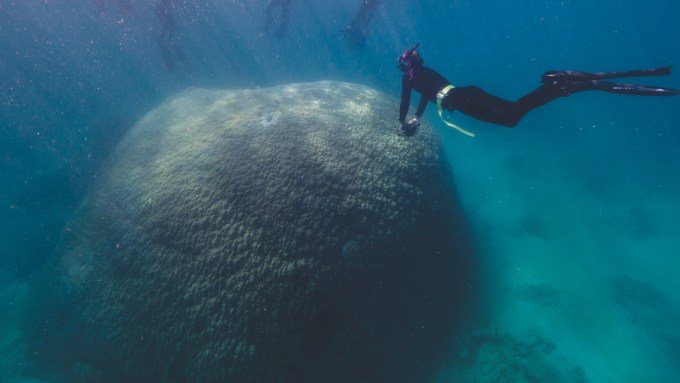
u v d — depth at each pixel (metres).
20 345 6.41
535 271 9.30
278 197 5.42
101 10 19.69
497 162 16.62
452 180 8.11
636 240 10.93
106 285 5.63
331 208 5.53
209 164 5.96
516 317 7.84
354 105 7.80
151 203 5.83
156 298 5.16
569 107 29.53
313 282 4.97
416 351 6.09
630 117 28.59
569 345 7.27
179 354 4.85
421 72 3.28
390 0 64.94
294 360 4.74
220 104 7.87
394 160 6.59
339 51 29.05
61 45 21.23
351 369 5.12
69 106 15.77
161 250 5.37
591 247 10.41
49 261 6.90
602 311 8.12
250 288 4.86
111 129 13.28
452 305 7.15
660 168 16.62
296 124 6.62
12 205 11.16
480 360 6.82
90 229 6.37
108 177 7.27
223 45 23.16
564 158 17.36
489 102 2.81
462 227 7.97
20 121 14.89
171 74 18.36
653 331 7.59
